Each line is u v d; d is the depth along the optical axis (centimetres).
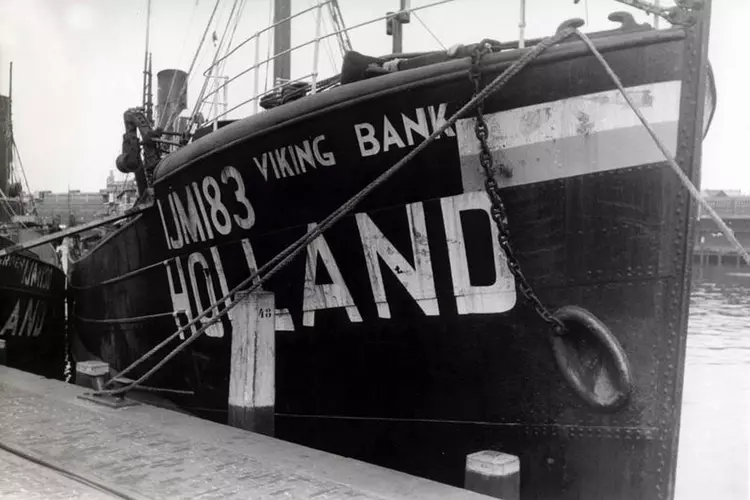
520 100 473
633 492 467
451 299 516
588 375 477
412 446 555
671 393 452
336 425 595
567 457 488
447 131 493
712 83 519
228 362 684
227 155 621
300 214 582
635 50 443
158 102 1310
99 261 1017
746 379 1498
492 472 406
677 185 442
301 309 596
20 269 1255
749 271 4491
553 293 482
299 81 664
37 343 1397
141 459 454
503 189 487
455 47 497
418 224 519
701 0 429
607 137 455
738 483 830
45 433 514
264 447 478
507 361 503
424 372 538
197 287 709
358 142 532
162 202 736
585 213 466
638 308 458
